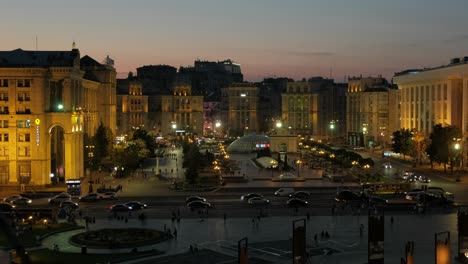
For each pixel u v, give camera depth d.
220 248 116.06
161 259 107.81
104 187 191.75
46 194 180.75
